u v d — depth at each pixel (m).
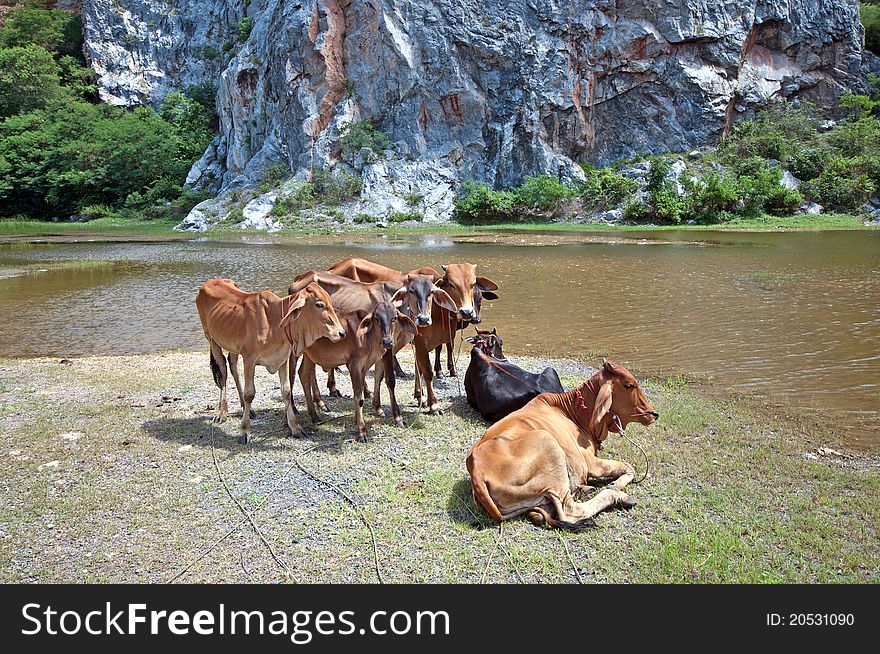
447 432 7.80
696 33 52.09
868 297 16.22
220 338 7.70
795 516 5.61
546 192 46.66
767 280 19.16
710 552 5.04
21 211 60.50
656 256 25.64
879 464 6.74
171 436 7.67
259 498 6.09
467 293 8.66
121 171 58.97
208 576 4.89
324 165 50.97
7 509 5.89
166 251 30.78
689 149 52.03
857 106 54.19
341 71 52.75
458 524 5.54
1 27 78.69
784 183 46.50
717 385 9.44
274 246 32.91
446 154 52.12
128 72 76.69
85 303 17.22
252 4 68.06
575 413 6.47
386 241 35.12
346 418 8.36
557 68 51.69
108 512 5.86
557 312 15.02
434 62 52.16
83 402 8.90
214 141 59.75
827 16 56.25
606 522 5.56
